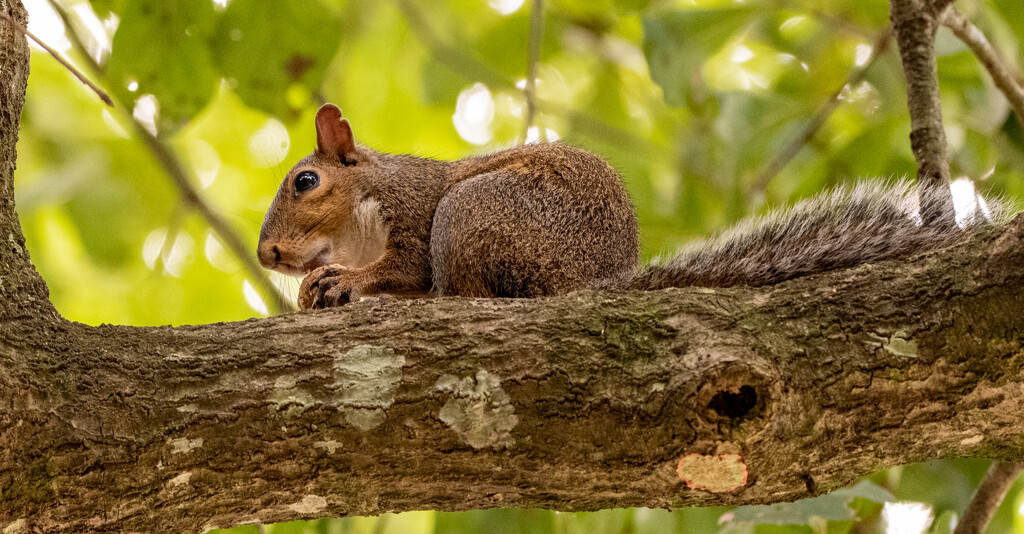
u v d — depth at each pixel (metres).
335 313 6.47
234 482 5.93
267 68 11.00
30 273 6.35
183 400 5.95
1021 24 12.81
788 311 6.06
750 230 7.89
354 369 6.07
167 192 14.47
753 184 13.03
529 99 12.62
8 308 6.07
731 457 5.71
